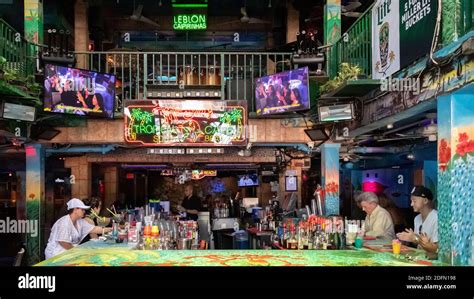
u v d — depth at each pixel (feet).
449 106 14.60
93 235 25.40
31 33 32.01
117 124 31.07
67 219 21.74
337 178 31.30
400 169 44.06
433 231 17.66
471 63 13.20
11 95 24.25
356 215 49.39
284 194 45.75
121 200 55.77
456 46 13.67
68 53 29.58
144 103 29.81
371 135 28.35
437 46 15.37
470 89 13.80
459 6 14.44
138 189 70.18
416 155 34.58
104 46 54.03
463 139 14.49
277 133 31.35
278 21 50.08
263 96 28.94
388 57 20.39
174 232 23.07
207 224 37.01
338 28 31.65
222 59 32.01
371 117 22.82
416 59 17.22
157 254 14.74
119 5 52.70
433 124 24.07
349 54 27.27
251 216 44.27
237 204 53.62
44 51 30.17
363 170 49.80
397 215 36.09
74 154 41.75
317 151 35.96
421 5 16.70
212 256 14.30
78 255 14.69
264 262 13.08
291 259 13.73
